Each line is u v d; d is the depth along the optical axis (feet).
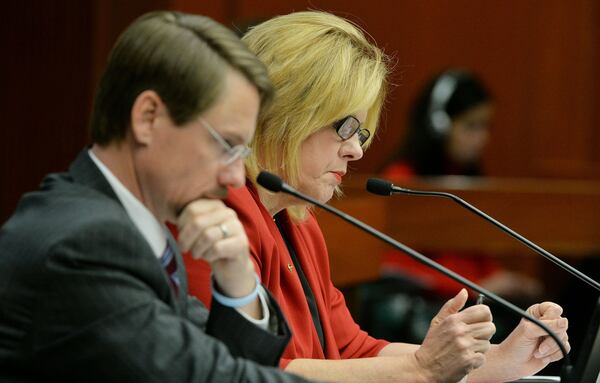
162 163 13.66
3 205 40.98
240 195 18.29
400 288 35.12
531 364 19.25
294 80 18.39
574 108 52.60
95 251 13.05
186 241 14.03
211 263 14.57
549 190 35.04
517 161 52.70
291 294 18.92
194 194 13.96
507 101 52.65
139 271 13.32
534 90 52.65
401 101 51.60
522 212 35.04
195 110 13.44
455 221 34.53
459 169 39.04
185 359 13.24
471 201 34.68
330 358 19.74
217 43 13.67
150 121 13.56
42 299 12.84
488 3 52.34
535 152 52.70
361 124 18.93
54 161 40.57
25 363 12.91
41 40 40.55
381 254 31.58
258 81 13.79
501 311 36.09
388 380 17.03
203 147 13.60
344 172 19.16
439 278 35.47
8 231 13.41
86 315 12.87
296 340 18.40
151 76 13.48
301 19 19.08
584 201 35.42
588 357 16.71
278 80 18.39
